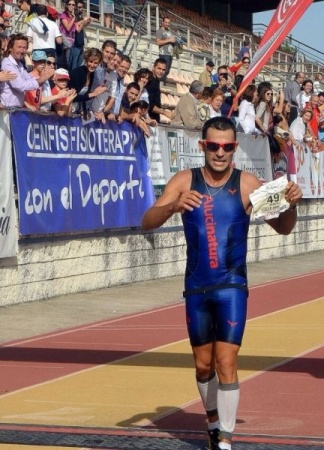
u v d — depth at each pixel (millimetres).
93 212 14398
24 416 7051
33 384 8281
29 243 13031
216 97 18406
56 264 13727
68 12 17375
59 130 13508
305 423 6797
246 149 19703
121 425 6754
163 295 14711
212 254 5684
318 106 24922
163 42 23875
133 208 15586
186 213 5758
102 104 14719
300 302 14406
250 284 16953
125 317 12523
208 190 5750
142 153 15875
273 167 21234
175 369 8961
